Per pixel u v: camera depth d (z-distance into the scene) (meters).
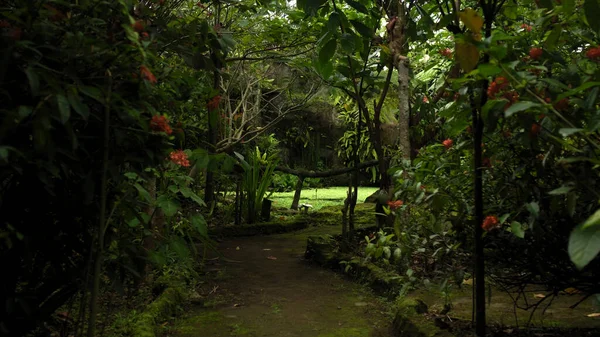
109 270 1.98
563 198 2.12
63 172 1.72
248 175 7.15
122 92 1.74
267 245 6.02
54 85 1.45
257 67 6.68
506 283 2.62
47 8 1.65
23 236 1.58
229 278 4.37
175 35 2.18
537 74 2.07
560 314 2.94
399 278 3.42
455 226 2.57
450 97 2.54
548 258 2.33
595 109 1.71
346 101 6.60
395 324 3.04
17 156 1.52
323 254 4.92
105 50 1.69
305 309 3.51
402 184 2.92
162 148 1.87
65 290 1.89
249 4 4.00
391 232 4.36
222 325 3.15
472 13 1.73
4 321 1.71
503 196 2.37
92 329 1.71
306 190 11.82
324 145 12.27
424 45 4.86
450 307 2.98
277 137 11.73
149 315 2.93
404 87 4.43
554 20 2.16
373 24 4.47
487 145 2.46
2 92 1.49
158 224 3.63
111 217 1.92
